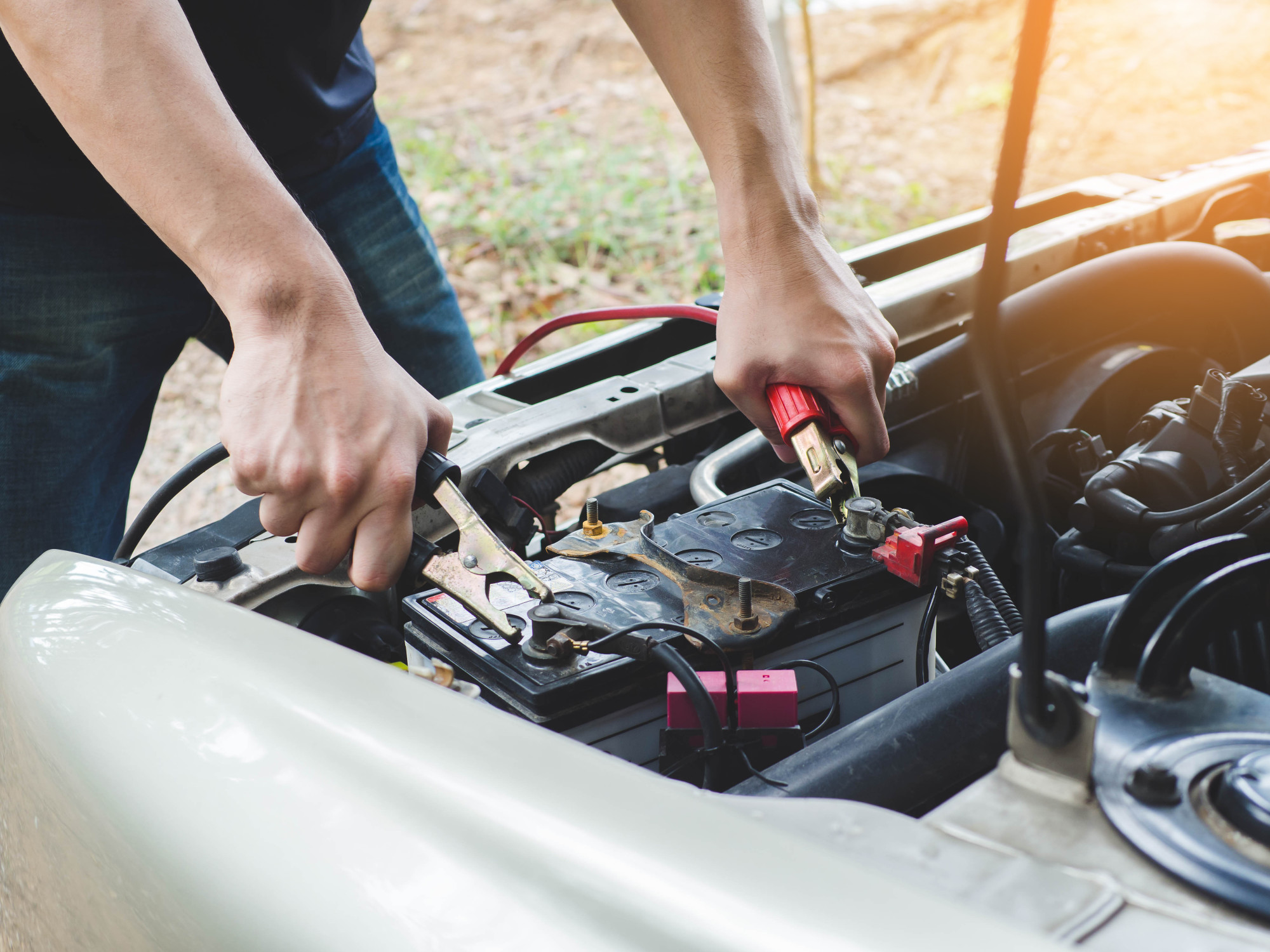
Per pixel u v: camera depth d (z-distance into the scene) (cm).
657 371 121
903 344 132
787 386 93
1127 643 52
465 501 80
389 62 612
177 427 327
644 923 42
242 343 76
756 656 76
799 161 104
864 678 83
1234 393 93
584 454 112
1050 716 45
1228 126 506
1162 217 155
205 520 278
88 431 137
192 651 62
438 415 83
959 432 130
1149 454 96
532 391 130
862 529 83
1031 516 41
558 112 527
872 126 523
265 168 81
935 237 159
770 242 97
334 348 77
